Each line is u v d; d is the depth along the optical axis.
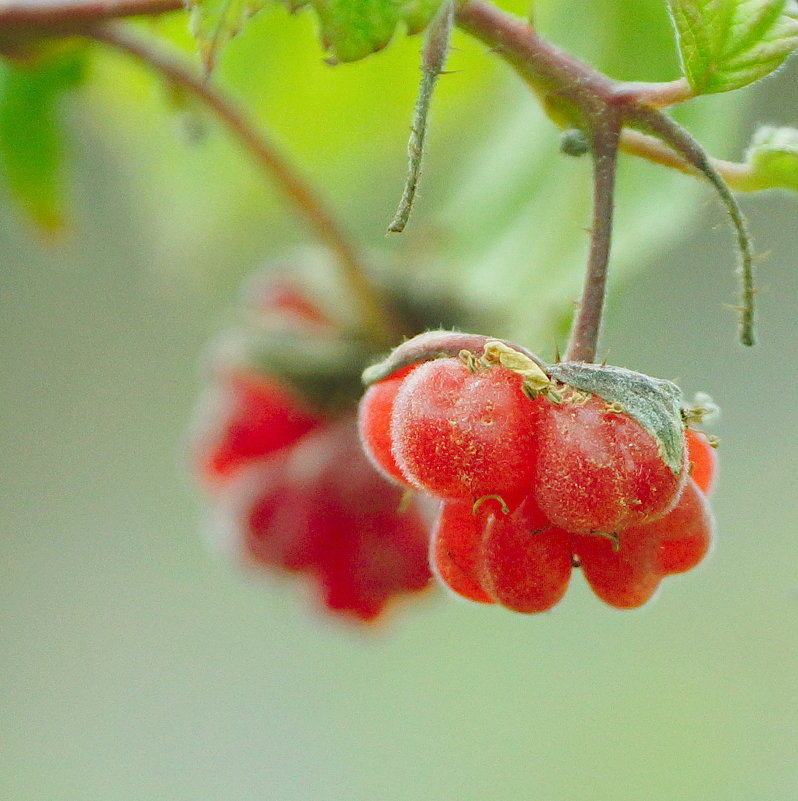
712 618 0.48
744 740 0.45
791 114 0.33
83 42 0.29
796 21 0.26
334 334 0.30
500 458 0.26
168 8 0.28
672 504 0.26
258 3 0.27
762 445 0.48
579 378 0.26
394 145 0.35
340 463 0.30
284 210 0.35
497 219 0.31
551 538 0.26
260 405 0.30
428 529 0.30
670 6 0.26
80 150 0.33
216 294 0.36
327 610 0.30
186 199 0.35
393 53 0.33
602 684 0.47
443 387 0.26
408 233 0.31
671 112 0.30
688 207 0.30
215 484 0.31
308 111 0.34
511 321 0.30
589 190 0.31
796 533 0.48
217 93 0.30
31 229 0.31
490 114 0.34
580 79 0.26
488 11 0.26
